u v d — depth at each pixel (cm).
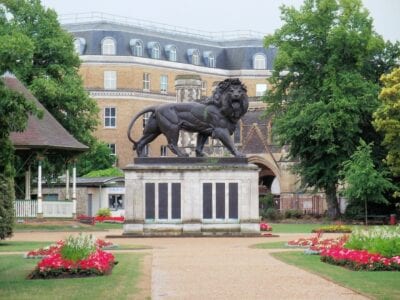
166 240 4688
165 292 2277
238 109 5075
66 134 6681
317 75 8219
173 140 5112
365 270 2820
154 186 5025
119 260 3244
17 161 6794
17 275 2719
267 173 11044
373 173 7369
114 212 8894
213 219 5031
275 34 8462
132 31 13162
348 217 8194
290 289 2334
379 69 8544
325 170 8119
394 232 3088
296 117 7994
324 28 8200
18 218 6475
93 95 12719
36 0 8125
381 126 7319
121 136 12738
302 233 5547
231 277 2630
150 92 13038
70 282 2516
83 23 13125
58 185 9094
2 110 2461
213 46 14125
